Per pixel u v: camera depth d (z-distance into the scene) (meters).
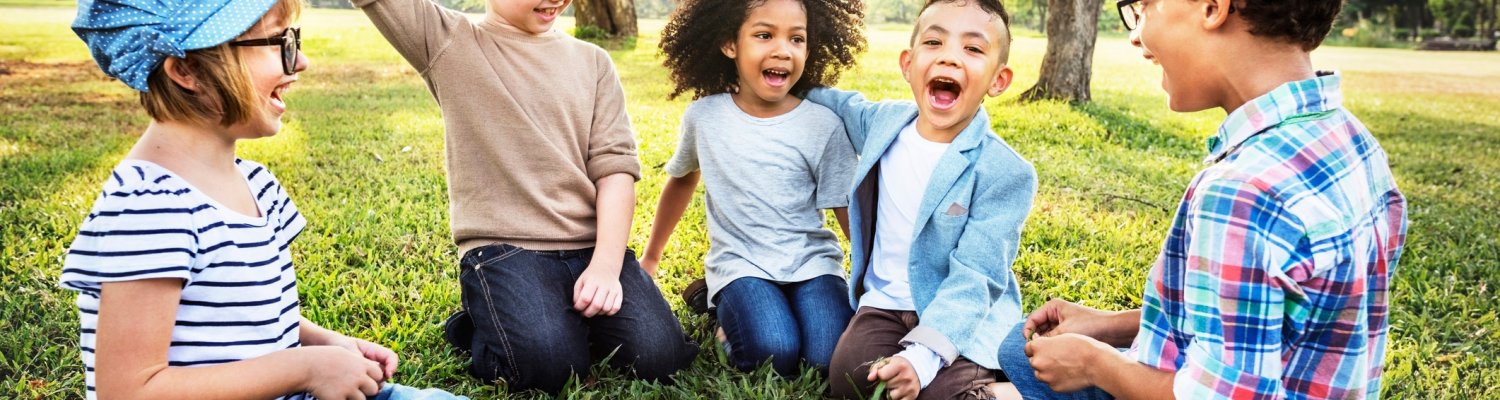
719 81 3.03
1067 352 1.85
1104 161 5.64
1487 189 5.39
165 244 1.58
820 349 2.68
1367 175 1.62
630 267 2.79
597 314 2.63
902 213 2.69
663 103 7.57
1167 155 6.06
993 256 2.54
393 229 3.70
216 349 1.70
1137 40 1.77
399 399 1.87
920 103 2.60
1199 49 1.63
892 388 2.35
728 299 2.80
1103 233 3.97
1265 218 1.51
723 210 2.91
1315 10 1.54
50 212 3.82
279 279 1.81
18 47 10.72
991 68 2.55
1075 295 3.29
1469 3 27.89
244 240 1.72
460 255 2.75
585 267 2.71
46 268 3.21
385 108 7.05
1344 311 1.58
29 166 4.60
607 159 2.75
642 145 5.64
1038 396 2.17
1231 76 1.63
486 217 2.65
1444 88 12.16
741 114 2.94
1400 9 29.27
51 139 5.41
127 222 1.57
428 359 2.64
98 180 4.41
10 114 6.30
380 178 4.58
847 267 3.52
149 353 1.59
